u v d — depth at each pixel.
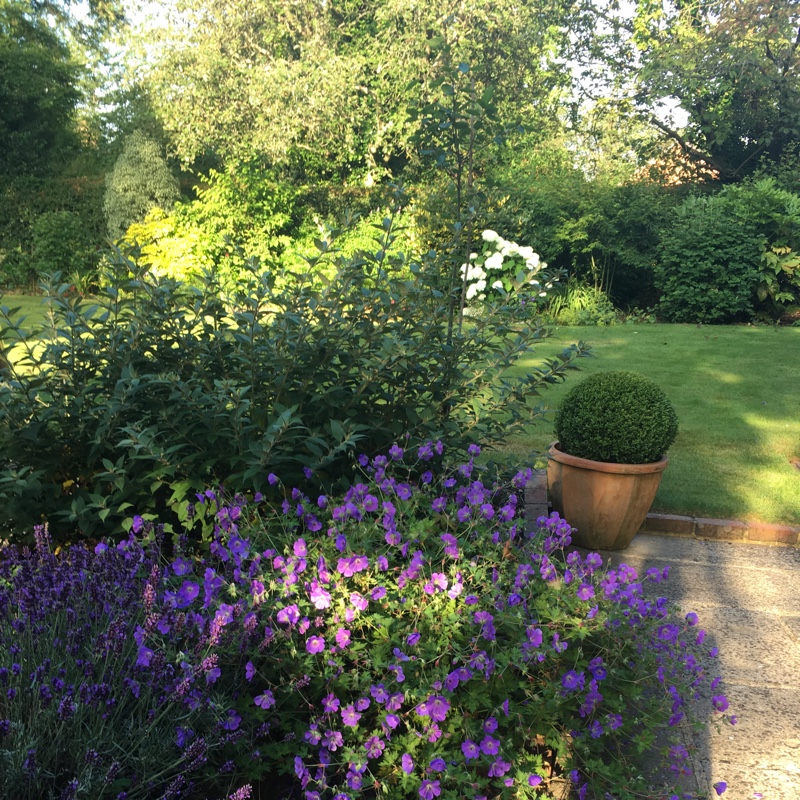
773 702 2.91
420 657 2.20
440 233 12.19
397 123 17.36
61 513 3.04
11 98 17.66
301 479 3.30
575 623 2.32
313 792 1.93
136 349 3.41
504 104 17.42
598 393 4.28
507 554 2.79
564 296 13.05
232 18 16.86
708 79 17.09
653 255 13.95
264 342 3.41
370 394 3.55
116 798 1.89
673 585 3.96
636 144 18.81
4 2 19.11
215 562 2.85
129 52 17.95
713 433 6.34
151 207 15.11
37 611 2.12
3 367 3.35
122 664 2.04
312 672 2.20
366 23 18.95
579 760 2.36
